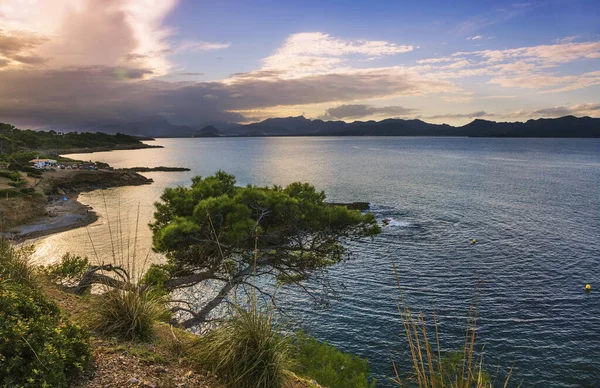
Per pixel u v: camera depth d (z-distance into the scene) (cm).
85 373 418
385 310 2364
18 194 5950
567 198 6544
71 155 19338
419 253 3494
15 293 461
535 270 3091
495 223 4706
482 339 2081
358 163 14462
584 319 2297
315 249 1439
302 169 12256
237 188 1608
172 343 561
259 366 489
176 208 1462
